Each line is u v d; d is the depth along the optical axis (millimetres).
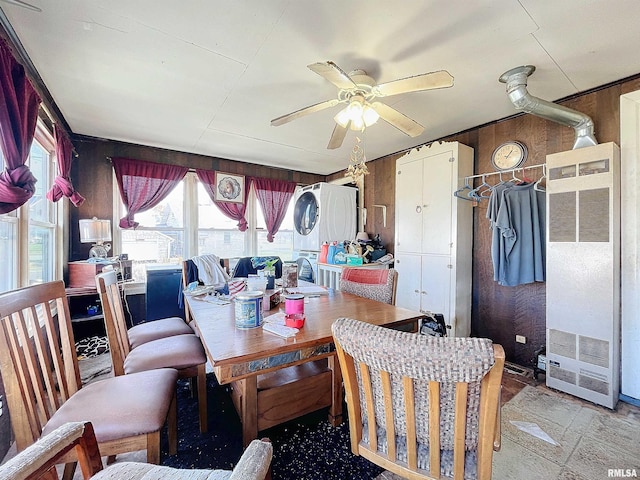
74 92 2287
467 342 690
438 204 3047
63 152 2525
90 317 2910
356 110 1808
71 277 2939
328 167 4711
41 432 1011
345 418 1722
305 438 1561
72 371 1293
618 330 1977
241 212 4336
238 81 2115
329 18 1501
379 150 3807
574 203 2062
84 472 740
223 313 1595
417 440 871
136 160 3549
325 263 3814
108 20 1515
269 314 1579
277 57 1830
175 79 2096
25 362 1014
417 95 2322
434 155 3086
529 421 1771
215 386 2189
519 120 2662
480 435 767
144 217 3725
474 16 1479
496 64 1897
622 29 1566
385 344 739
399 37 1640
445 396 789
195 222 4031
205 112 2654
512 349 2711
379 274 2148
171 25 1555
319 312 1613
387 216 4062
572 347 2064
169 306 3305
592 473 1374
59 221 2836
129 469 783
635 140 1946
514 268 2412
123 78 2082
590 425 1730
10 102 1396
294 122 2881
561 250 2121
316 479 1307
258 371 1103
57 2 1391
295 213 4641
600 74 2016
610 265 1914
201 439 1580
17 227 2000
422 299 3193
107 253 3357
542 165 2365
